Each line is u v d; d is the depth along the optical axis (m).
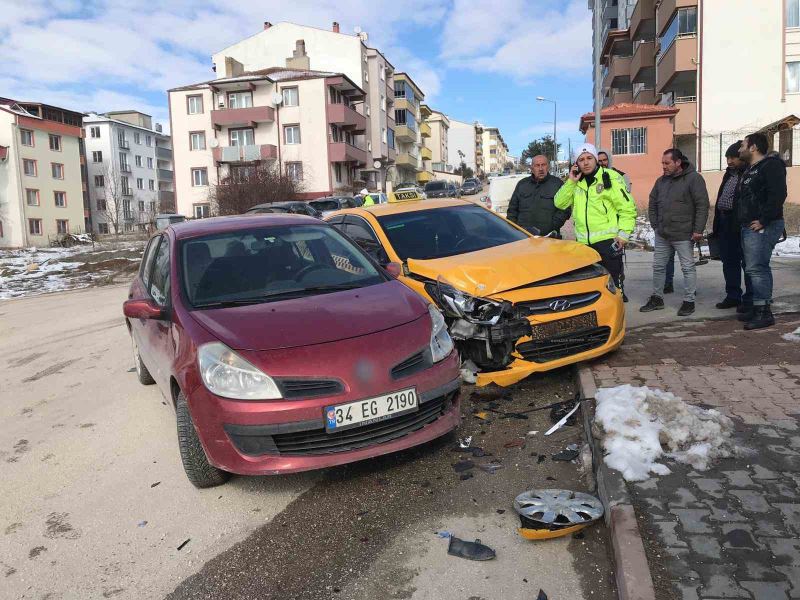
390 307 4.03
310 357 3.49
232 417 3.41
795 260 10.68
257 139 49.50
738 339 5.57
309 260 4.75
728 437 3.50
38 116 56.25
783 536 2.62
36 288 17.05
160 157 85.62
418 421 3.70
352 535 3.19
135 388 6.32
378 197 27.45
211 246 4.78
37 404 6.07
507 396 4.93
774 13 28.62
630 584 2.42
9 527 3.59
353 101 54.94
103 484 4.06
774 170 5.59
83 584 2.98
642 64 36.56
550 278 4.98
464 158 114.81
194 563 3.07
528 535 2.99
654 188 6.96
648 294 8.48
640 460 3.30
